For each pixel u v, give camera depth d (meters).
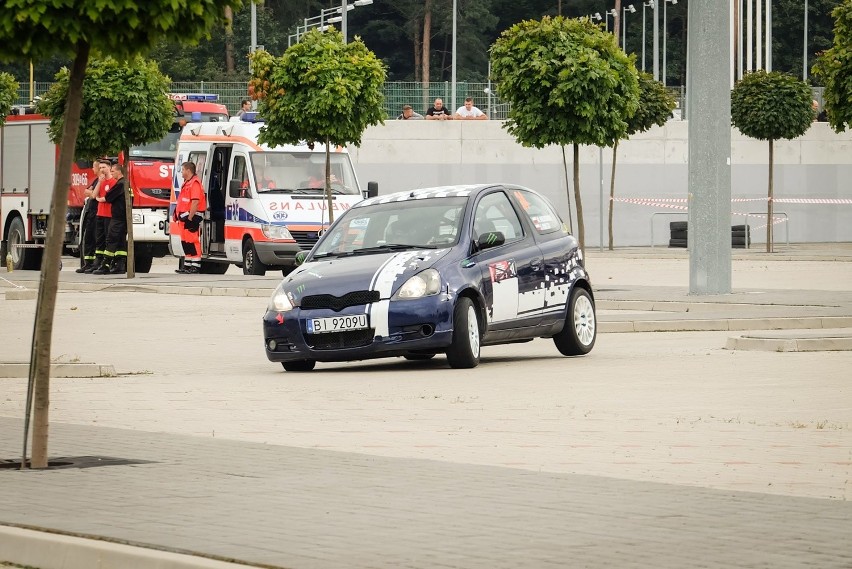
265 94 69.88
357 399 30.20
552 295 38.81
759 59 147.25
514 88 61.16
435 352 36.28
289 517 17.09
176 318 53.66
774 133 100.56
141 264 84.25
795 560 14.70
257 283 67.88
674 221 118.44
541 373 35.09
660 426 25.77
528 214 39.31
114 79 72.19
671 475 20.58
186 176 77.88
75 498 18.44
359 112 69.56
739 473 20.73
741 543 15.51
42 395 20.97
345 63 68.94
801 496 18.62
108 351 42.28
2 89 86.56
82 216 78.62
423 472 20.28
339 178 76.94
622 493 18.59
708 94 57.59
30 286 72.69
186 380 34.47
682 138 120.19
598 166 119.12
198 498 18.36
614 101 60.78
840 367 35.75
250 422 26.55
